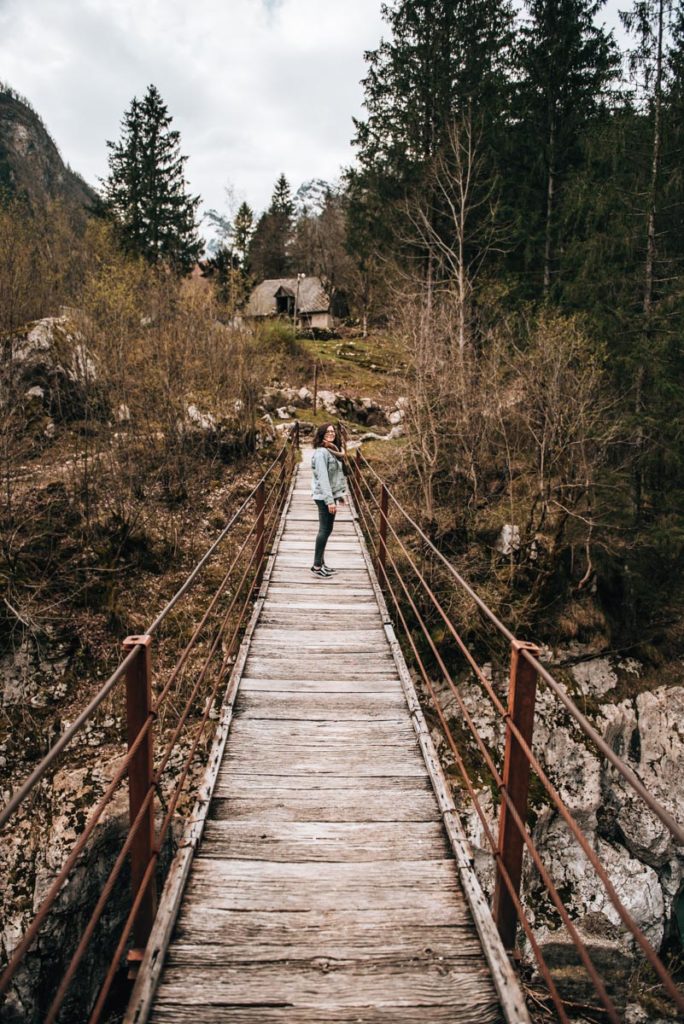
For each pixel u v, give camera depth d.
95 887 8.48
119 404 15.38
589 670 13.85
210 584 12.54
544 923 10.48
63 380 15.09
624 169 17.11
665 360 15.26
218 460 16.06
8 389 13.75
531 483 15.44
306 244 54.09
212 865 3.13
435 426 15.15
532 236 20.66
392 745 4.34
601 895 10.88
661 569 15.73
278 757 4.14
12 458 12.01
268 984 2.45
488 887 10.44
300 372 28.25
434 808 3.68
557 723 12.76
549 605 13.63
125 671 2.46
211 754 4.07
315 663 5.59
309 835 3.39
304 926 2.75
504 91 22.12
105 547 12.10
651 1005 9.72
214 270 42.72
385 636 6.23
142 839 2.73
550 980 2.20
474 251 23.56
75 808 8.87
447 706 12.69
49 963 7.94
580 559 14.67
